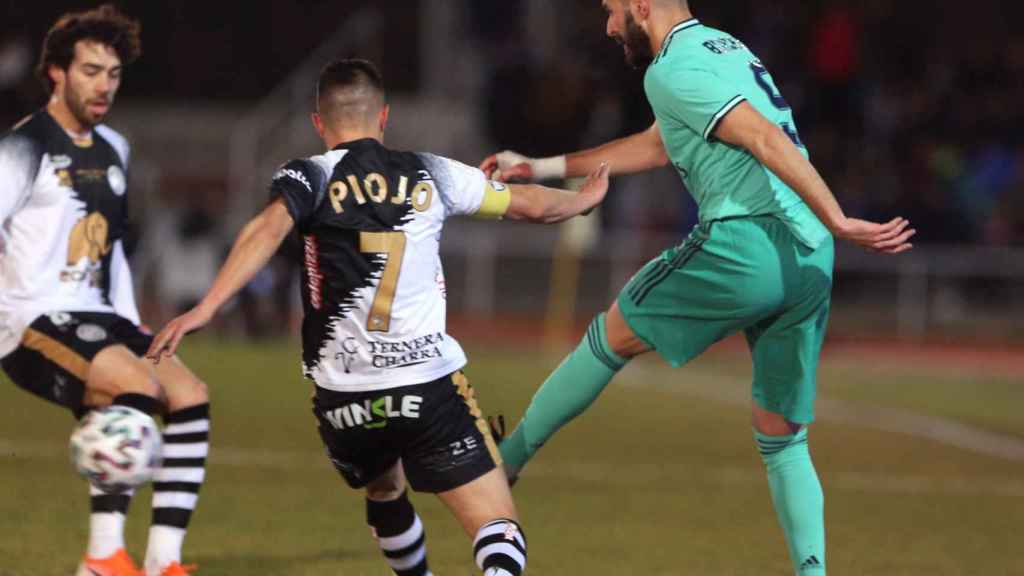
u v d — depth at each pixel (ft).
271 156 269.85
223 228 248.52
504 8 287.89
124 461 60.59
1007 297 248.32
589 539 89.56
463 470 62.28
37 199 69.00
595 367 71.92
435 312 62.34
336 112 62.85
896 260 248.52
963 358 231.91
